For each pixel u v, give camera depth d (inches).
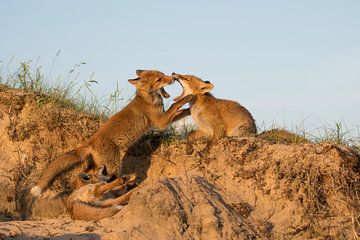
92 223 442.0
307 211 465.1
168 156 587.2
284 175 484.7
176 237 419.8
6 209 567.2
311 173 481.1
